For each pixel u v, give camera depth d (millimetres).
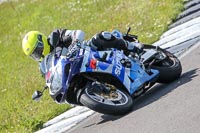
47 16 84188
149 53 33594
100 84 30328
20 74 61531
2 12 102688
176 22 51188
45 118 39812
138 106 31188
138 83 31750
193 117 25766
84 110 37281
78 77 30672
